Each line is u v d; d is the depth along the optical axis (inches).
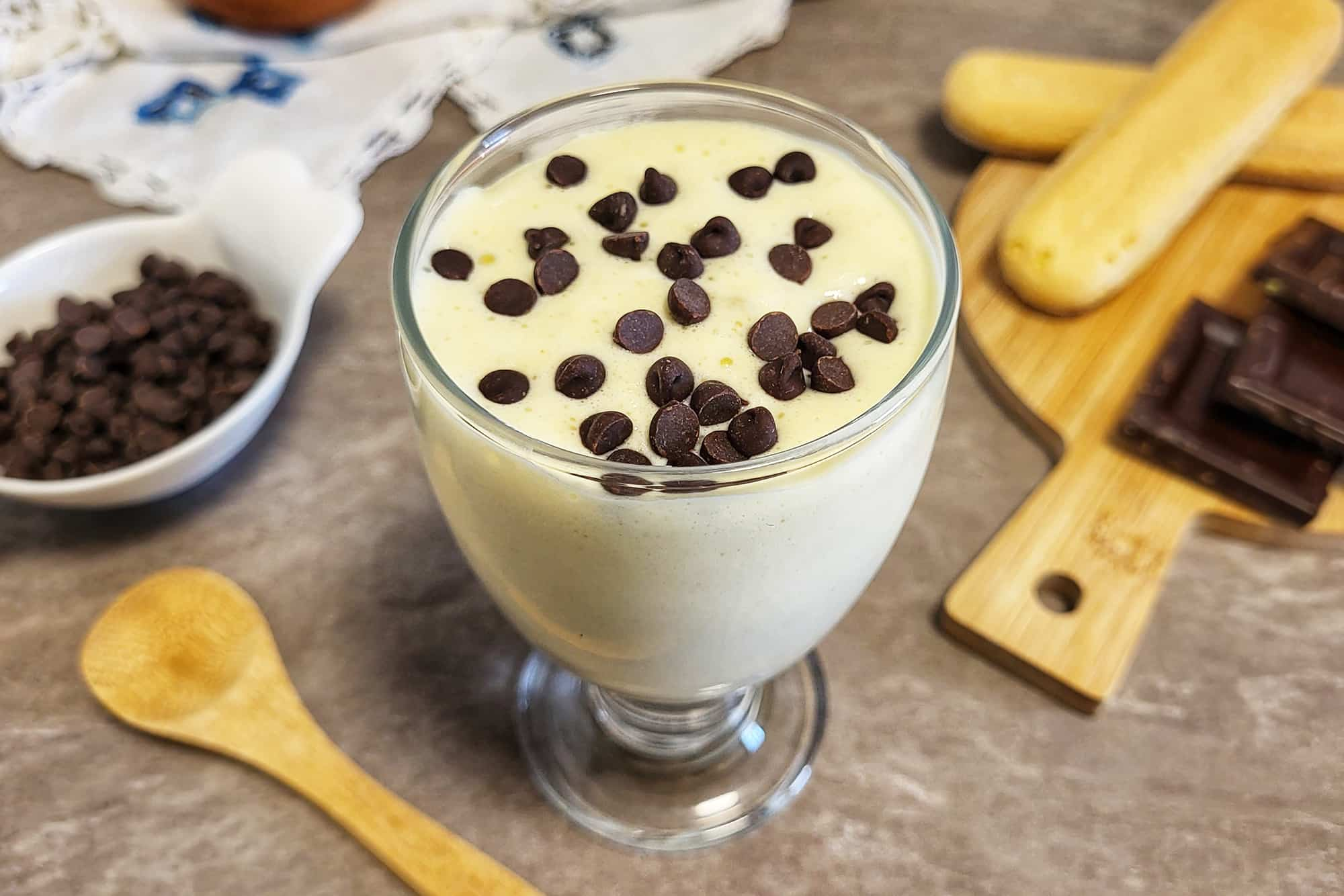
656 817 13.8
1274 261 16.2
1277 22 17.4
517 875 13.5
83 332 15.6
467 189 12.8
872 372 11.7
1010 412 16.4
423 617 15.0
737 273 12.3
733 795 13.9
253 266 16.6
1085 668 14.3
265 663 14.4
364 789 13.6
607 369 11.7
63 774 14.0
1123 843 13.6
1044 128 17.9
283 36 19.7
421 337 11.3
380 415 16.4
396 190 18.4
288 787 13.9
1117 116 17.2
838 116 12.7
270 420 16.3
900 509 12.1
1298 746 14.1
